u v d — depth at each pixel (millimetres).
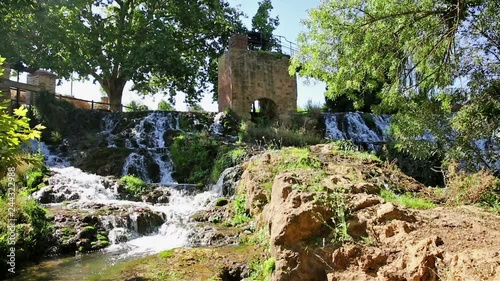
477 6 7566
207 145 16203
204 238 8461
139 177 15031
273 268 4680
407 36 8641
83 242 8320
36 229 8109
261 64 21625
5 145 4609
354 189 5543
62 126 17953
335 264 4211
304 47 10648
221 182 12250
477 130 7695
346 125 21344
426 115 8430
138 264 6766
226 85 21375
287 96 22062
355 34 9219
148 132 18688
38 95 17828
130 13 24828
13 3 17672
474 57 7926
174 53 23328
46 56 21500
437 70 8289
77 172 13641
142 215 9781
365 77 10109
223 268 6227
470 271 3373
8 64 18453
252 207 8820
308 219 4574
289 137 17828
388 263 4043
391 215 4645
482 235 4230
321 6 9773
